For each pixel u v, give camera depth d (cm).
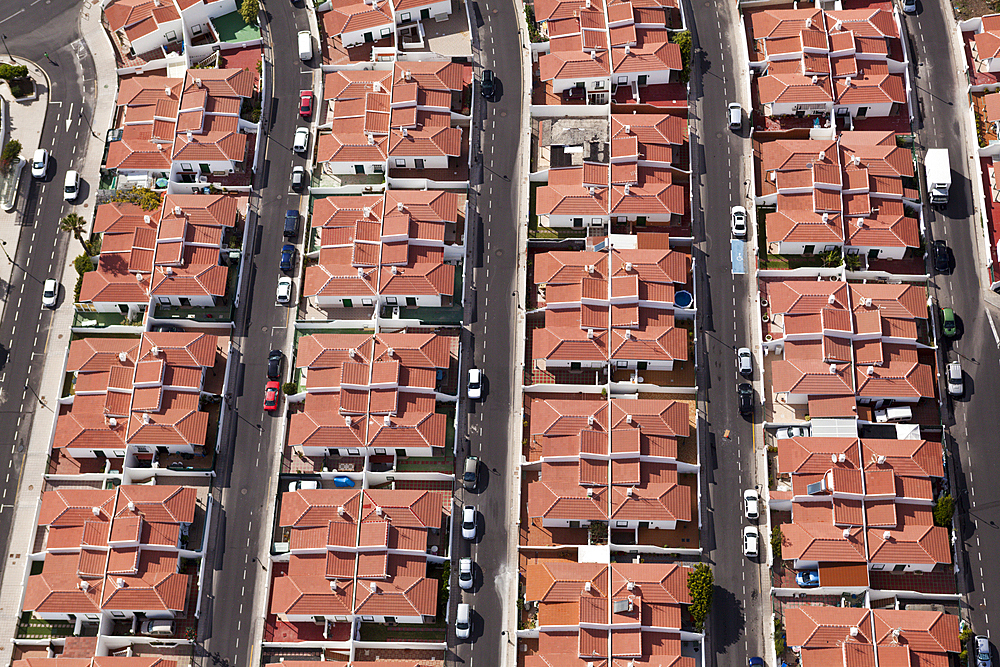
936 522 19675
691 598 19062
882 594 19388
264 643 19562
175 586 19638
